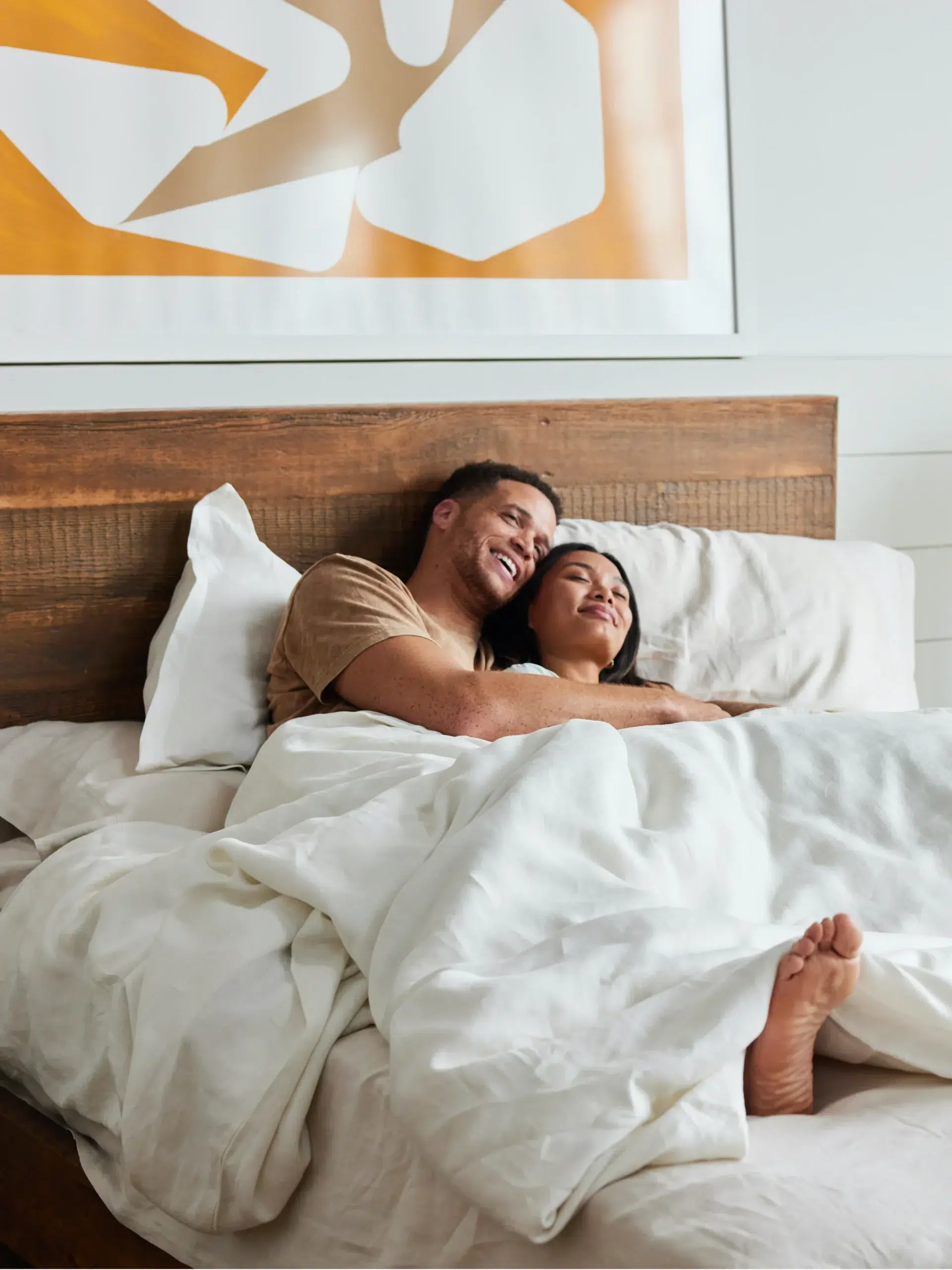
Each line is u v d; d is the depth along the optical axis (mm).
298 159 2334
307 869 1309
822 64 2820
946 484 3002
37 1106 1634
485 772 1396
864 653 2443
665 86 2633
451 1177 1001
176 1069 1235
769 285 2816
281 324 2346
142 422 2164
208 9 2246
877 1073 1166
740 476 2721
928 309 2977
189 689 1941
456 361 2492
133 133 2211
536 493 2211
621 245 2617
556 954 1143
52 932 1521
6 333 2139
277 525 2283
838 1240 853
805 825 1451
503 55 2488
